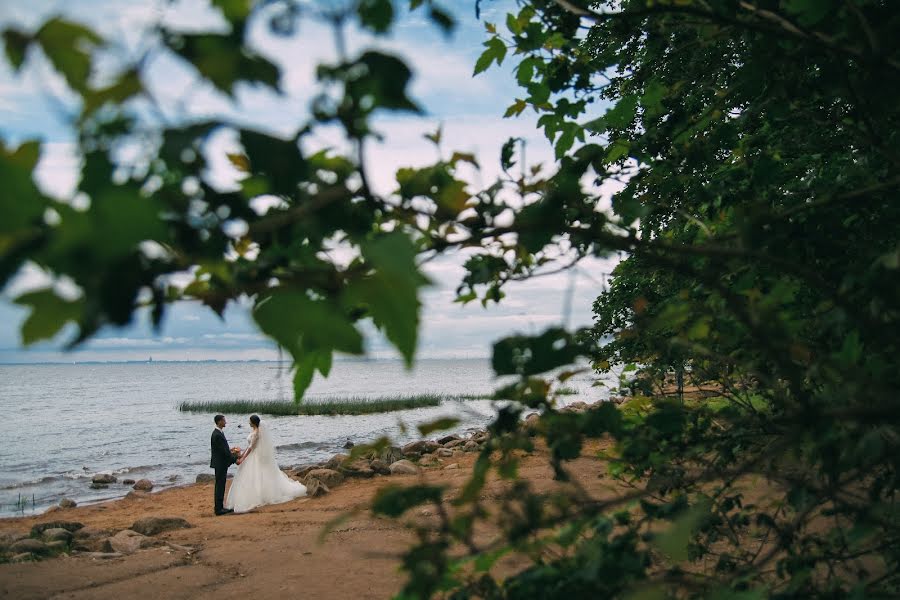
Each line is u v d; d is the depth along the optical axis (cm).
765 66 174
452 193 108
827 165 233
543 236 130
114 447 3397
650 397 210
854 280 120
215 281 87
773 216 148
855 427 122
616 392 234
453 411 125
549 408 132
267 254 87
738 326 139
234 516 1266
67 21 60
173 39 67
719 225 207
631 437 163
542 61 204
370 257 59
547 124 207
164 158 65
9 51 60
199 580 750
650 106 239
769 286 169
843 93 169
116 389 11969
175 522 1111
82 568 802
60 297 56
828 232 159
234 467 2475
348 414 4853
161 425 4594
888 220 169
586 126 204
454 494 890
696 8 149
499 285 159
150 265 66
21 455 3142
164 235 69
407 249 60
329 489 1482
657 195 240
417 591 105
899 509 126
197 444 3441
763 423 163
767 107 199
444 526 108
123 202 52
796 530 152
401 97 80
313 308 63
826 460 128
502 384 122
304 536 926
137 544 941
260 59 70
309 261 95
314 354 96
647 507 149
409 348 59
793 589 149
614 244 125
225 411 5453
